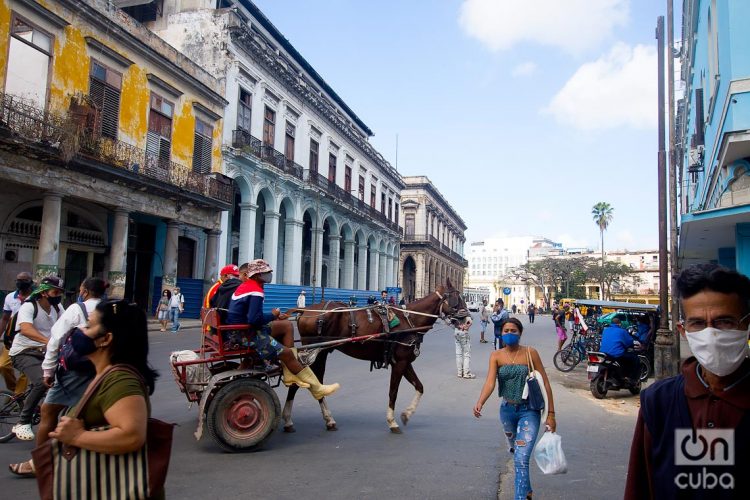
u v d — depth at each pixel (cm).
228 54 2564
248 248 2700
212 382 581
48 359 495
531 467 566
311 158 3525
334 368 1278
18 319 564
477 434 695
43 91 1617
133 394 228
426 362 1506
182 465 534
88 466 223
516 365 444
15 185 1673
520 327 453
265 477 503
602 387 1004
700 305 187
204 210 2359
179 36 2620
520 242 16162
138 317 247
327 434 676
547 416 436
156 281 2342
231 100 2594
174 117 2209
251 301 586
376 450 605
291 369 633
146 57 2039
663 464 193
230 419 578
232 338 592
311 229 3550
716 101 1216
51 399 390
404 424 721
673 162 1145
